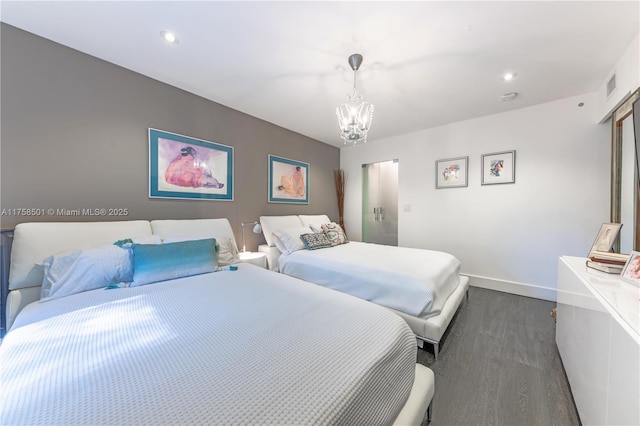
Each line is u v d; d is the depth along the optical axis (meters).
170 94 2.44
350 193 4.66
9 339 0.94
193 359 0.78
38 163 1.76
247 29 1.66
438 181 3.59
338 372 0.74
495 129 3.12
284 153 3.68
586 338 1.13
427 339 1.71
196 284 1.57
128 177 2.18
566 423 1.19
